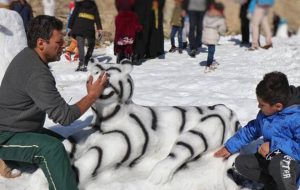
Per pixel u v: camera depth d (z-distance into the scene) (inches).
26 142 130.3
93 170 135.6
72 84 289.1
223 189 141.3
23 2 388.8
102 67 142.2
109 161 137.0
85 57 354.0
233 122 156.9
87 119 187.8
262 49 432.5
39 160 130.0
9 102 133.3
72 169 132.0
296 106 124.5
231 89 265.0
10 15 195.8
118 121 143.3
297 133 122.6
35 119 137.1
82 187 135.6
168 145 148.2
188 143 143.3
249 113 211.2
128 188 136.5
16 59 134.3
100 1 527.5
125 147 138.3
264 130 129.0
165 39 512.7
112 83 138.1
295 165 122.0
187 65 368.8
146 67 361.7
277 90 122.3
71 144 143.4
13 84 132.2
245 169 133.5
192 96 242.2
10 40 193.5
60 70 355.9
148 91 255.1
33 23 133.7
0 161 142.3
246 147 158.2
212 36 327.3
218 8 171.6
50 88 129.0
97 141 140.9
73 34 349.4
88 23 347.9
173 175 141.6
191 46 412.8
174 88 271.0
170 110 152.4
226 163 143.6
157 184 138.1
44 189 136.0
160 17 403.5
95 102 140.6
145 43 384.5
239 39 505.4
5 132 134.6
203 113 153.8
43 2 519.2
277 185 125.2
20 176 145.4
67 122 130.3
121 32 369.4
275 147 125.3
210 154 149.6
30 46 134.2
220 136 148.8
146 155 146.0
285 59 380.2
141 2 378.3
